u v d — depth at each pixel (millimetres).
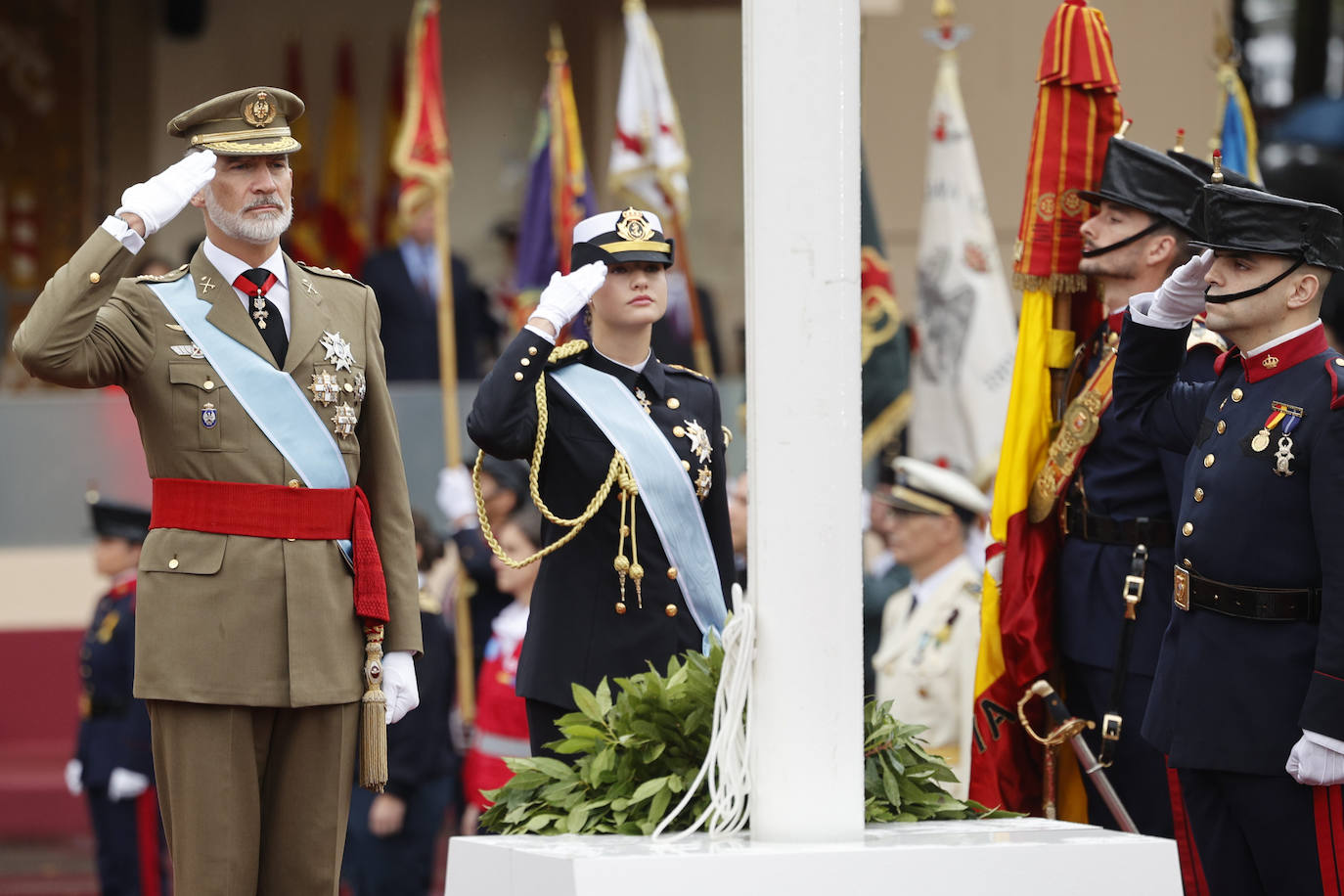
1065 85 20516
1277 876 16781
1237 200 16625
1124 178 19500
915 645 25719
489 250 59438
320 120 60469
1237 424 16953
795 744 13109
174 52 61000
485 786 27297
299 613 15492
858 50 13359
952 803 14742
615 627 17750
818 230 13195
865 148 50656
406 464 40375
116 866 32906
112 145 60750
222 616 15336
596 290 17766
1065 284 20406
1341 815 16297
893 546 26422
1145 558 19234
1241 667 16688
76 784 33281
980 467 33750
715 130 56062
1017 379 20375
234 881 15297
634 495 17781
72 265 14781
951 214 34531
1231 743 16656
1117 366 18609
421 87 37781
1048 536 20172
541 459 18062
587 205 36062
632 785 14312
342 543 15883
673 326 41688
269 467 15602
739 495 26828
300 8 60688
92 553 43625
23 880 37969
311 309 16078
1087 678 19703
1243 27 53062
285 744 15719
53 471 43219
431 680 28922
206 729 15336
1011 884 12352
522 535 27328
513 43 59438
